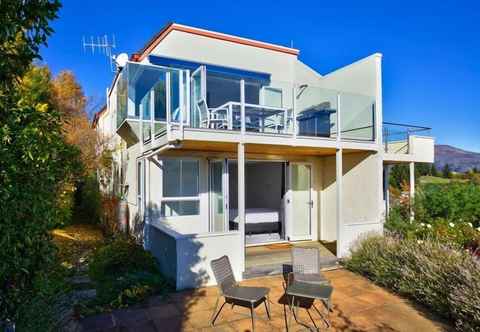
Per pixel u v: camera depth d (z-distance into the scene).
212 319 4.39
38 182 2.51
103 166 12.57
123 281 5.56
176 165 8.17
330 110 8.02
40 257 2.73
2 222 2.22
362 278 6.32
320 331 4.20
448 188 10.64
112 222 10.50
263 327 4.29
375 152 8.19
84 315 4.59
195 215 8.31
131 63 8.60
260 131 7.39
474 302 4.15
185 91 6.65
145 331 4.16
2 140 2.14
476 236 7.88
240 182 6.41
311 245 8.75
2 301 2.51
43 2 2.34
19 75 2.52
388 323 4.43
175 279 5.61
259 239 9.28
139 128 8.39
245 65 9.87
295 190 9.31
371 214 8.23
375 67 8.16
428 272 5.13
